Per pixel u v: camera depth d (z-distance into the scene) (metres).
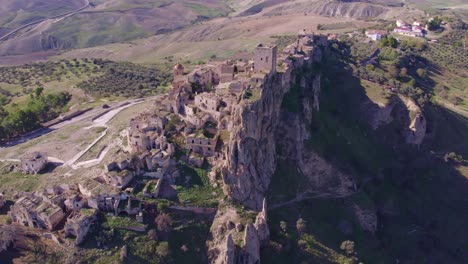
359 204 165.62
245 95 150.25
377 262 149.50
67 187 140.25
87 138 182.50
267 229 137.88
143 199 135.62
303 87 188.75
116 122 198.88
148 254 126.31
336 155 178.12
